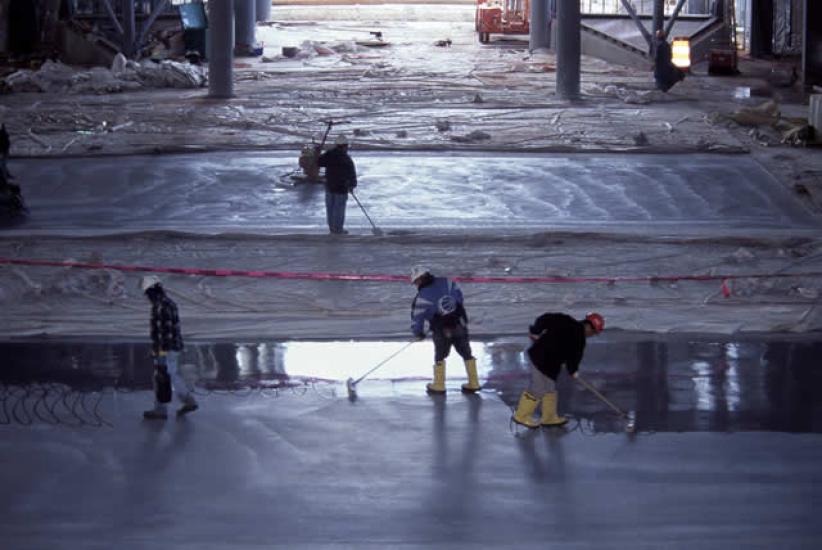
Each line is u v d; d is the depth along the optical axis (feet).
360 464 41.27
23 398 48.83
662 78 138.00
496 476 40.09
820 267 73.20
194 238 78.33
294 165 101.35
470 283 68.85
